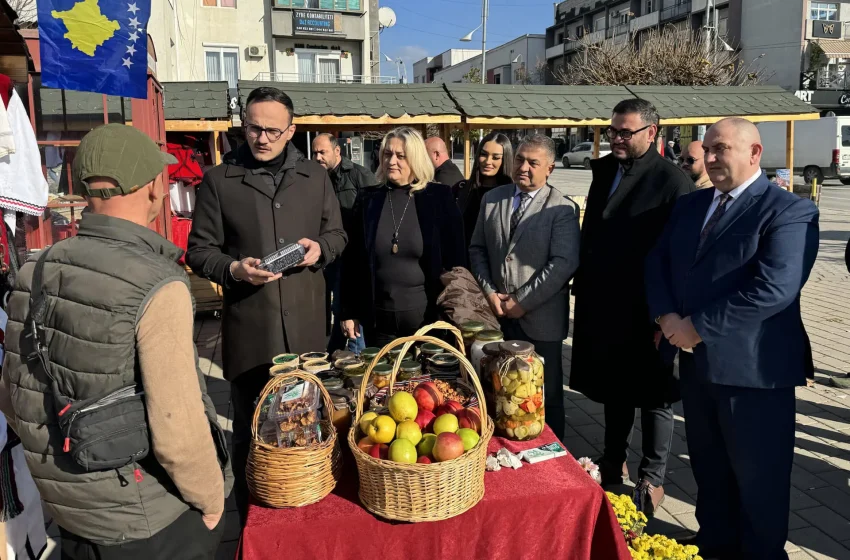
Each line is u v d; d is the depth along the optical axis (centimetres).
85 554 163
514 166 338
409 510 175
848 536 304
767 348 243
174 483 161
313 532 177
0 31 292
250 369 280
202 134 858
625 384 323
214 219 278
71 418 150
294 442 189
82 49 391
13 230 307
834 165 2056
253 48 1989
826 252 1077
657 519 321
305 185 286
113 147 159
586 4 4841
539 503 190
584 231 339
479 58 4975
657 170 313
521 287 332
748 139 246
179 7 1880
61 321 152
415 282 337
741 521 265
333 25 2062
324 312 299
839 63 3319
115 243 158
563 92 805
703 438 278
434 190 339
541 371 228
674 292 273
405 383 229
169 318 155
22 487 267
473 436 186
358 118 689
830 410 446
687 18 3838
